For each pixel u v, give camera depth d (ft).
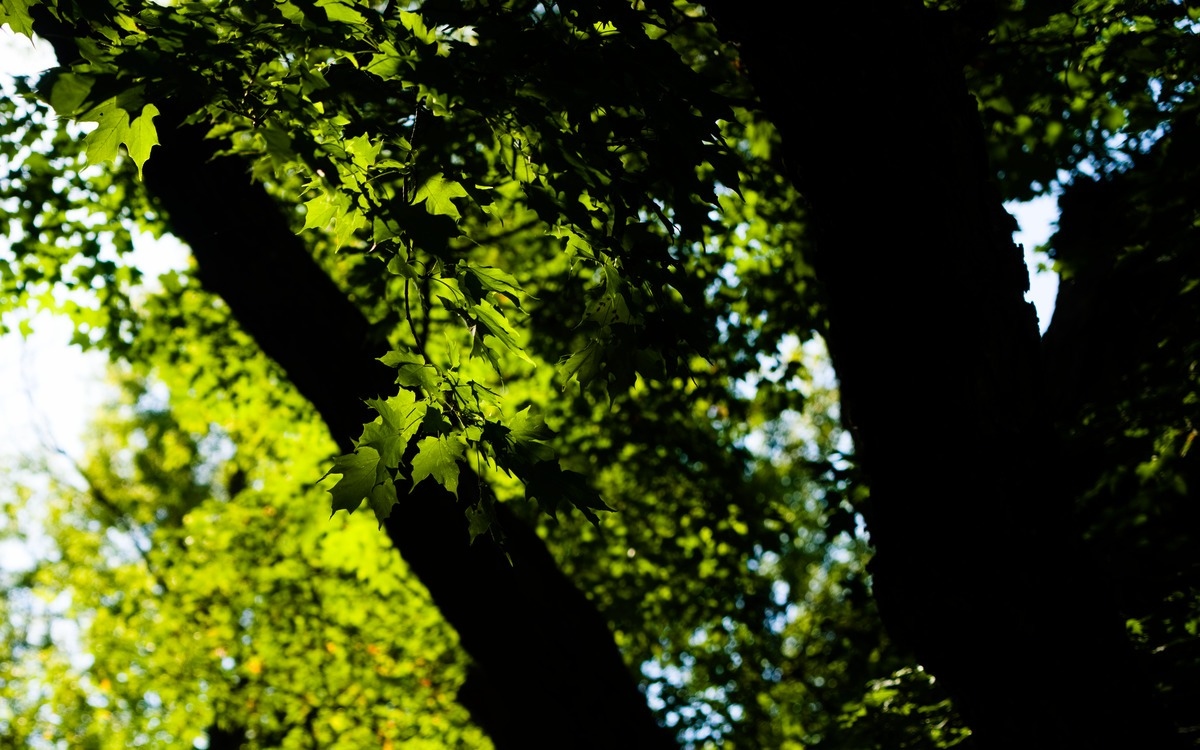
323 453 34.73
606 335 11.51
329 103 9.73
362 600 39.58
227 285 17.95
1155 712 10.86
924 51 10.85
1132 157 20.18
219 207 17.58
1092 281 22.89
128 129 8.76
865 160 10.75
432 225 9.02
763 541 32.89
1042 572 10.78
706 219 10.93
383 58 9.29
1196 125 16.69
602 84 9.87
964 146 11.02
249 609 43.16
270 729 43.73
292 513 37.45
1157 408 19.11
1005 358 10.92
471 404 10.35
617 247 10.64
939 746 16.72
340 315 18.28
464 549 17.28
